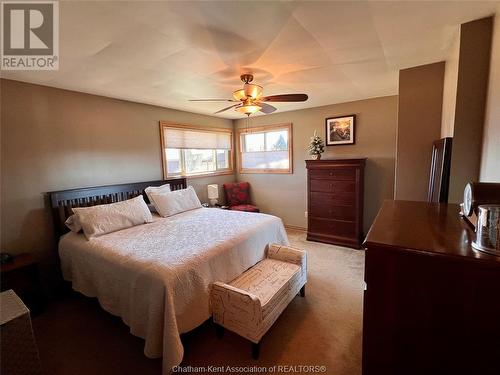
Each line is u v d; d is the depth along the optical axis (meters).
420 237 0.96
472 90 1.74
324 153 4.36
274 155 4.99
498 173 1.44
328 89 3.23
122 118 3.39
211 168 4.98
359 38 1.86
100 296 2.04
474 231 1.03
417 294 0.87
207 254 1.95
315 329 2.05
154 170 3.83
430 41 1.94
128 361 1.79
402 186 2.68
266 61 2.21
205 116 4.69
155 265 1.73
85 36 1.70
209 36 1.74
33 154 2.58
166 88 2.93
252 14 1.49
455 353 0.84
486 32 1.65
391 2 1.43
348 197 3.78
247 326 1.73
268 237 2.75
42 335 2.08
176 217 3.20
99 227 2.47
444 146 1.97
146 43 1.81
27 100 2.54
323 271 3.07
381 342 0.94
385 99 3.72
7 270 2.13
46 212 2.68
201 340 1.96
